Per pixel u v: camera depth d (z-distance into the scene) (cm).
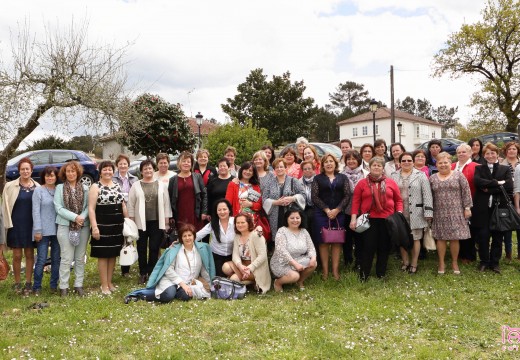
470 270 692
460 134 3962
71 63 1297
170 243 667
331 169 673
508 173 682
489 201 673
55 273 639
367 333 457
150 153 1523
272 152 861
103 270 632
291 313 525
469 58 3183
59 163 1631
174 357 397
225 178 733
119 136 1435
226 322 499
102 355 404
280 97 3859
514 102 3114
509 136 2406
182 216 690
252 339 441
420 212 684
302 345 427
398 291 605
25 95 1213
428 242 694
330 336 446
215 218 670
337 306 545
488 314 513
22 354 411
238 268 636
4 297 603
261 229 632
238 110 3944
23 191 632
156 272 602
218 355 403
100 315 521
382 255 664
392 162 754
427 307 534
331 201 668
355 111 7256
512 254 799
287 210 659
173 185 692
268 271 634
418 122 5172
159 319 505
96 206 619
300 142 866
